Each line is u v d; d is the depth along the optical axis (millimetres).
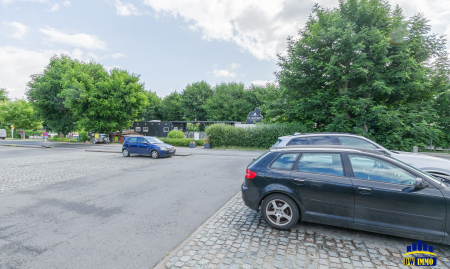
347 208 3729
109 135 34312
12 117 44281
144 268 3006
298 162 4211
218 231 4117
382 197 3535
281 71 22438
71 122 36594
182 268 2988
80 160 14086
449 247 3537
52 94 33438
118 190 7035
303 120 22109
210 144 23906
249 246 3564
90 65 36375
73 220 4660
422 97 18609
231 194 6613
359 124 17469
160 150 14938
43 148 23453
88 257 3262
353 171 3836
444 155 14266
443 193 3285
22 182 8062
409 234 3406
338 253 3367
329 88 19781
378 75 16609
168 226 4379
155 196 6402
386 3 17719
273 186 4152
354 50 16516
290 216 4074
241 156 16422
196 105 62406
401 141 16750
